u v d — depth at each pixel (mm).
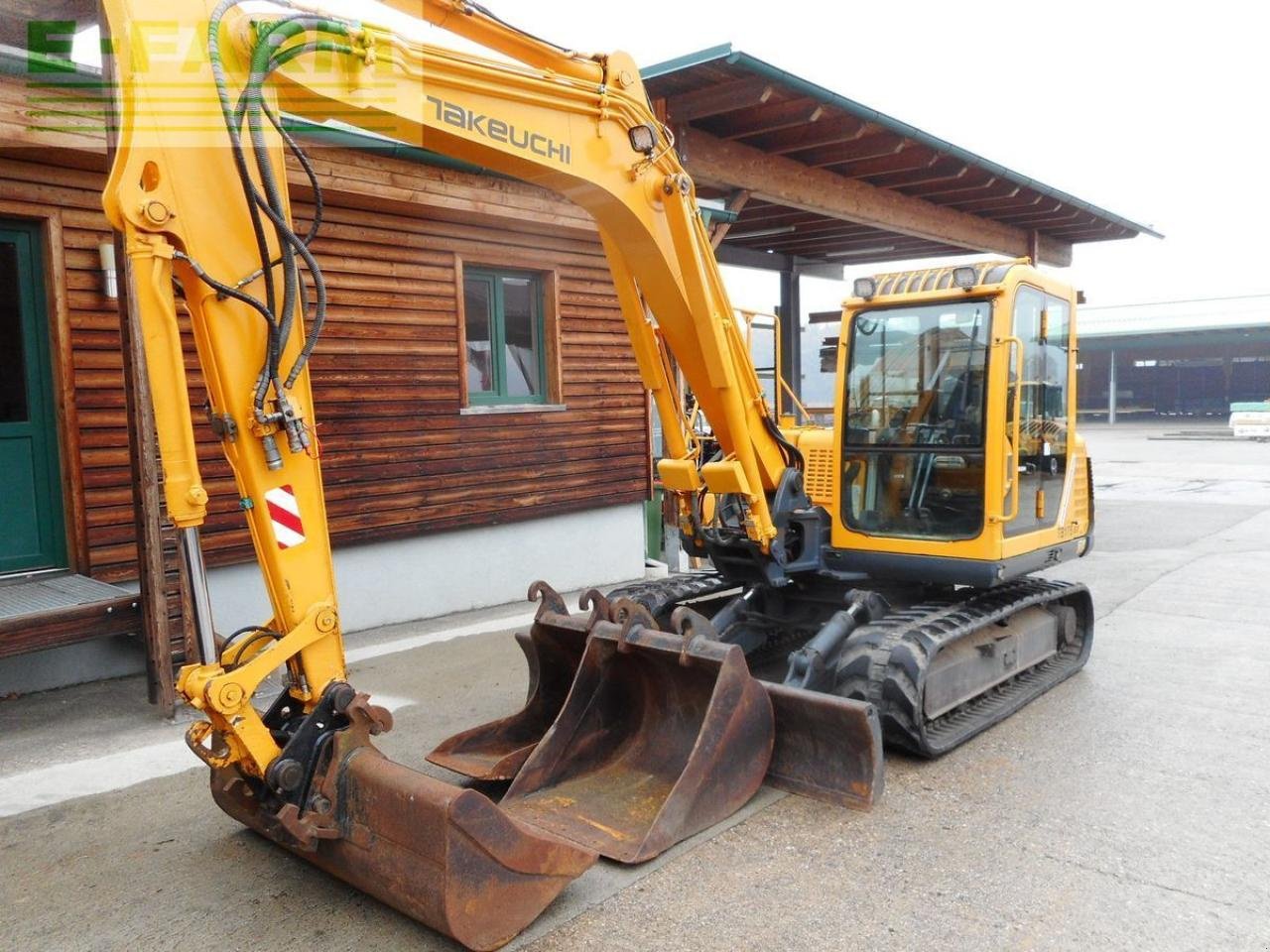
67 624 5070
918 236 11047
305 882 3512
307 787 3160
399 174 6793
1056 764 4461
